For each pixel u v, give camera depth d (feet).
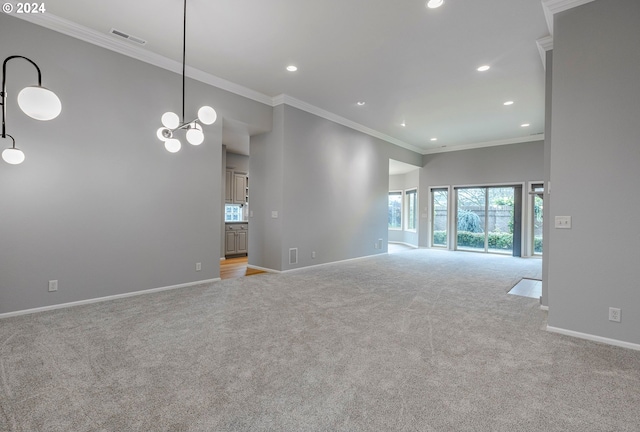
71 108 11.57
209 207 15.89
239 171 27.91
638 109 8.39
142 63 13.37
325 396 6.15
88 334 9.05
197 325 9.86
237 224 25.64
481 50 13.00
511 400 6.07
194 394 6.17
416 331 9.55
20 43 10.53
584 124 9.12
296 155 19.27
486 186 29.04
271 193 19.16
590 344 8.72
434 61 13.99
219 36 12.14
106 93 12.41
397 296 13.55
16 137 10.48
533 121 22.58
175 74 14.43
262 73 15.43
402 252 28.94
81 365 7.26
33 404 5.79
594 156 8.99
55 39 11.19
